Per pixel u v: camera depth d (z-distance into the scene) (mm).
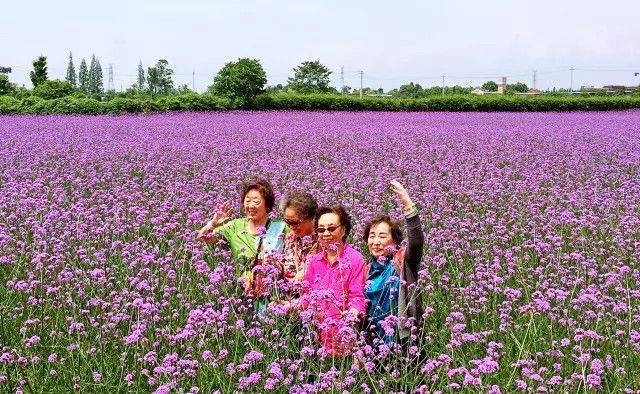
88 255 7457
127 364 5172
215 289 6074
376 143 20328
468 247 8141
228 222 6301
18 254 7535
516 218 9969
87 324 5848
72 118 32031
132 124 27891
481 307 6328
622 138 22906
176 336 5016
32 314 6039
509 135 23828
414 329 4926
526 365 4832
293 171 13922
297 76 66750
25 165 14273
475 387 4504
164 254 7930
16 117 32719
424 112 43031
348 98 44469
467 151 18750
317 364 4875
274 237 5824
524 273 7332
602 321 5816
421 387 4504
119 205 9367
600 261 7961
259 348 5109
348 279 5047
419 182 12711
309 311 4805
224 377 4812
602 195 11859
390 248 5113
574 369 5074
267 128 26281
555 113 42844
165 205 9398
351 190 11391
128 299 6047
